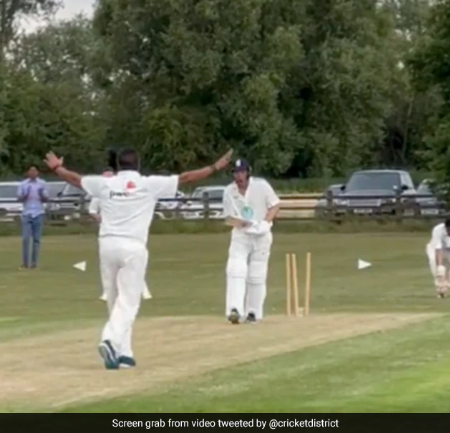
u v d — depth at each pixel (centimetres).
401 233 8538
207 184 14100
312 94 14862
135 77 14875
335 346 2688
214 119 14438
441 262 4381
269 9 14262
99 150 14925
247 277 3328
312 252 6781
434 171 9038
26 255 5969
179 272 5622
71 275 5547
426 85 9288
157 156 14462
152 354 2606
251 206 3309
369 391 2086
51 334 3053
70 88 15262
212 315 3616
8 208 9581
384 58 14712
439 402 1988
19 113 14462
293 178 15125
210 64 13900
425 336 2859
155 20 14400
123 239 2420
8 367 2438
